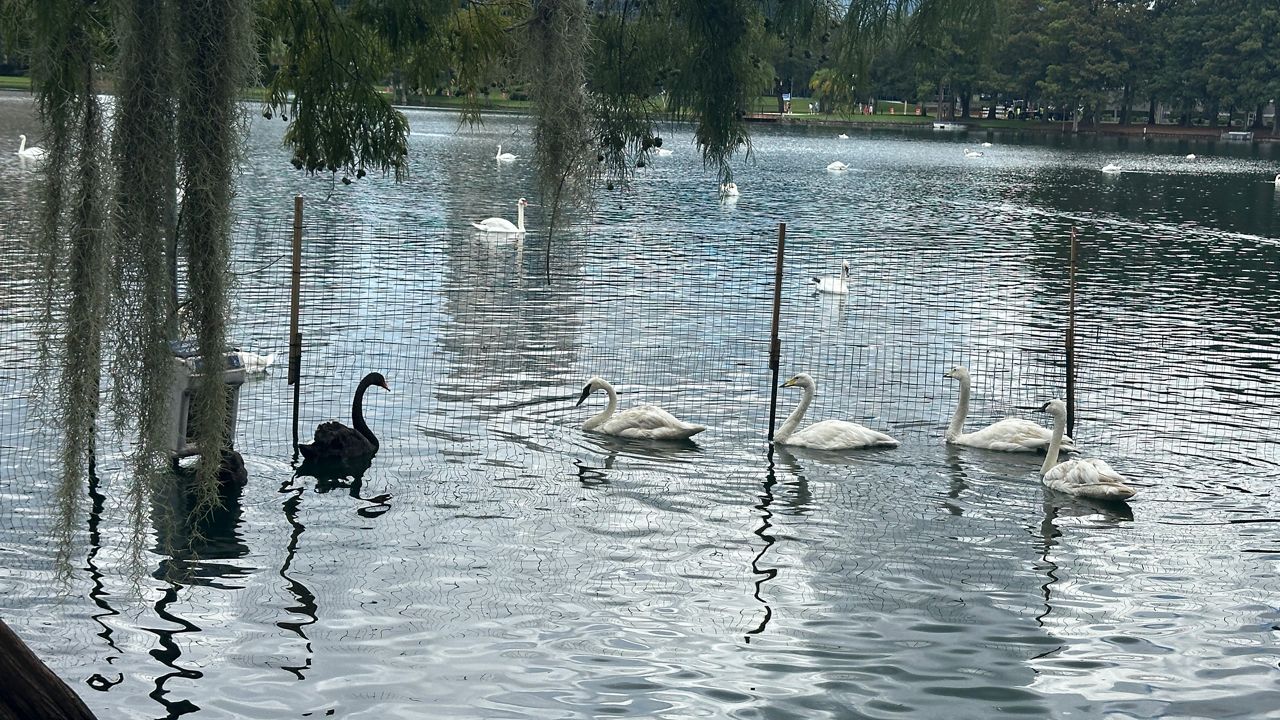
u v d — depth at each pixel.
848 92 13.77
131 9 9.56
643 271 33.81
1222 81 120.25
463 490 15.02
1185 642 11.14
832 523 14.19
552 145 13.50
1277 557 13.30
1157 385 21.83
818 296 30.77
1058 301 31.05
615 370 21.94
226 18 10.09
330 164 16.42
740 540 13.56
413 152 79.56
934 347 25.16
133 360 10.12
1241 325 27.88
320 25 15.81
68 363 9.74
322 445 15.99
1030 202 61.12
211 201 10.25
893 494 15.38
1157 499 15.33
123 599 11.48
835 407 20.05
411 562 12.64
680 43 13.91
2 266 25.64
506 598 11.79
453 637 10.93
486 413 18.69
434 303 27.56
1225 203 62.59
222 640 10.75
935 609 11.79
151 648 10.55
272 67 16.45
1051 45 124.19
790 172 77.88
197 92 10.04
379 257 34.66
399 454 16.44
